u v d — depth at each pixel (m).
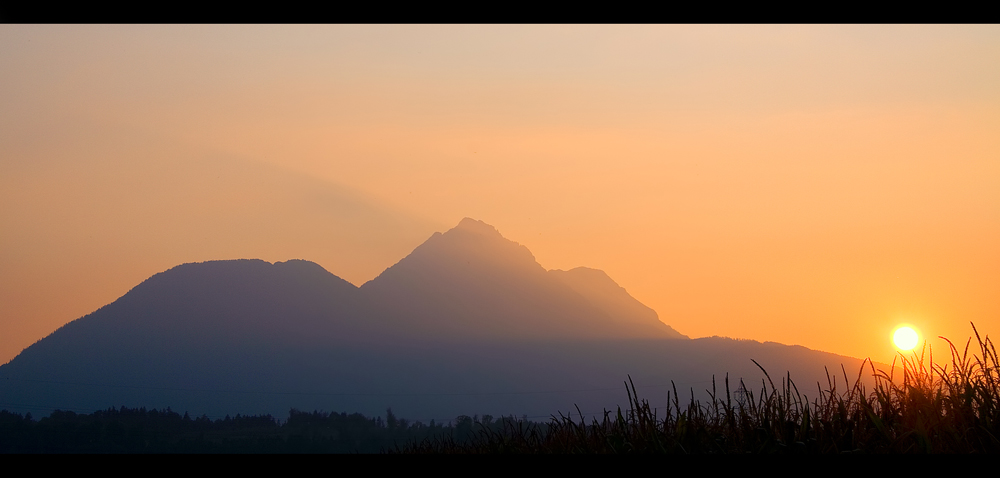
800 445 3.41
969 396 3.58
